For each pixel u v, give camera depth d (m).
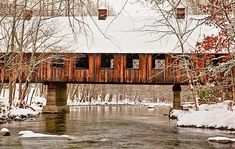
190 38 34.75
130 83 36.31
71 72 37.19
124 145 15.62
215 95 27.69
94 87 78.94
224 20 10.98
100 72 36.69
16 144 15.20
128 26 39.34
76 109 50.62
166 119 32.12
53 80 37.31
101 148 14.62
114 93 90.38
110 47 36.88
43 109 37.78
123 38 38.00
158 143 16.38
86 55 38.75
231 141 16.69
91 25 39.72
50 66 37.38
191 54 23.08
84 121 28.62
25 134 17.56
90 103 74.44
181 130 22.42
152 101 98.31
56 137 17.30
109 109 53.53
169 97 95.94
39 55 33.03
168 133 20.61
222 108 25.84
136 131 21.66
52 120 28.91
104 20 40.69
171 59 35.22
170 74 35.28
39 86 63.38
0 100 34.53
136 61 55.38
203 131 21.77
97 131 21.41
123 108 58.94
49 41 34.62
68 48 35.50
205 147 15.17
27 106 35.91
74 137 18.27
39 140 16.75
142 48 36.41
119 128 23.42
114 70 36.53
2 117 28.12
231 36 10.87
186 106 42.03
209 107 26.97
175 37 36.91
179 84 36.03
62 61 37.69
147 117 34.91
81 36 37.91
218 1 8.71
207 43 20.39
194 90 26.03
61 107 38.91
